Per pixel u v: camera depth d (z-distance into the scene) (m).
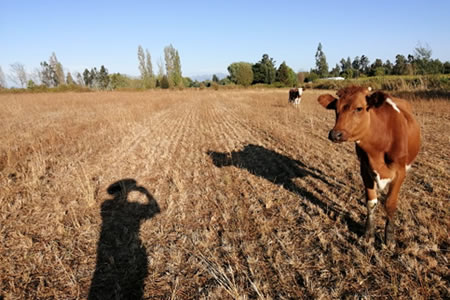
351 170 6.38
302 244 3.93
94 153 8.80
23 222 4.80
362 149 3.53
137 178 6.70
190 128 13.17
